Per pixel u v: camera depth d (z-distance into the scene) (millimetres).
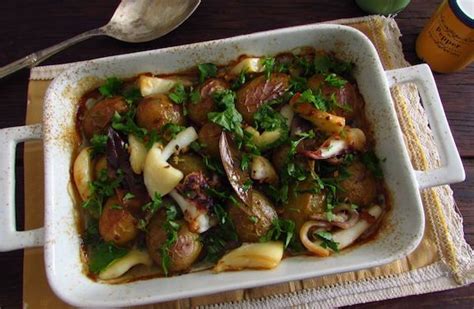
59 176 360
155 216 356
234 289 328
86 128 382
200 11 448
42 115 386
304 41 387
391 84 376
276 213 361
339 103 377
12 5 450
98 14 448
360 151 374
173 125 368
